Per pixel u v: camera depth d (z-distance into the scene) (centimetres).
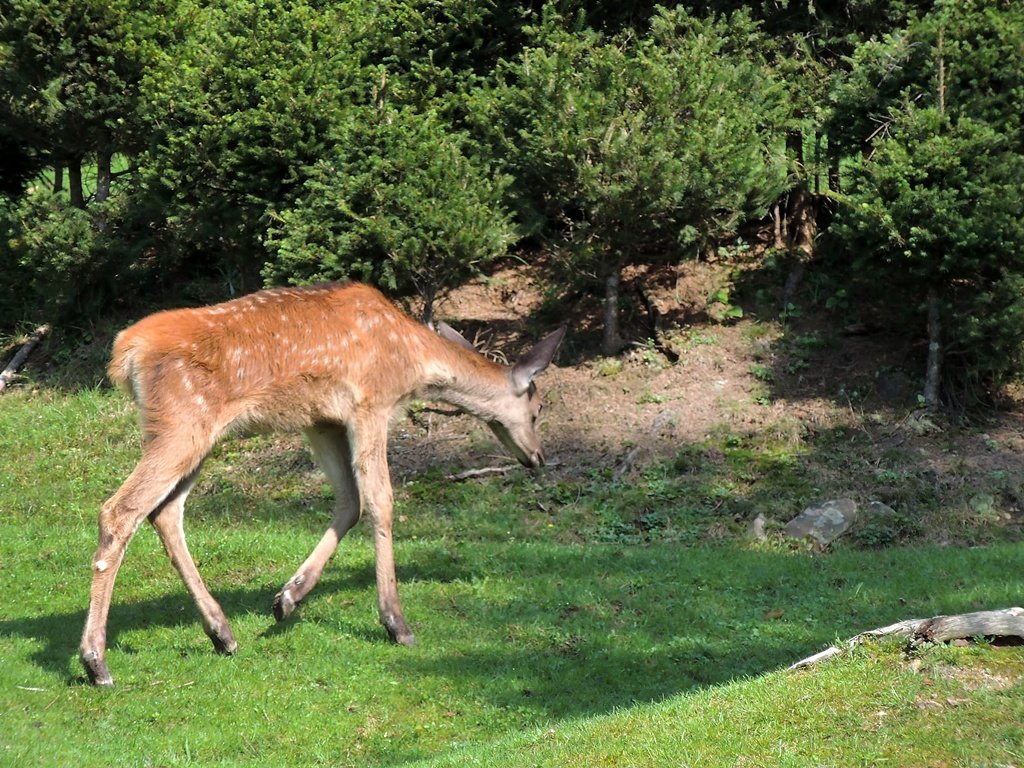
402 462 1391
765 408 1399
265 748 699
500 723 727
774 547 1150
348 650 827
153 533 1084
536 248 1798
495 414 934
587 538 1195
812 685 618
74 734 691
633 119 1360
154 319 785
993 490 1223
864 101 1417
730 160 1359
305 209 1404
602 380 1484
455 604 922
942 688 586
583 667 804
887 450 1303
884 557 1066
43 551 1056
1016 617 633
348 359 828
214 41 1530
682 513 1234
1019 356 1296
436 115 1519
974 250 1261
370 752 696
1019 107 1307
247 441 1496
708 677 788
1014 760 513
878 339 1490
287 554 1033
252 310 809
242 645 828
